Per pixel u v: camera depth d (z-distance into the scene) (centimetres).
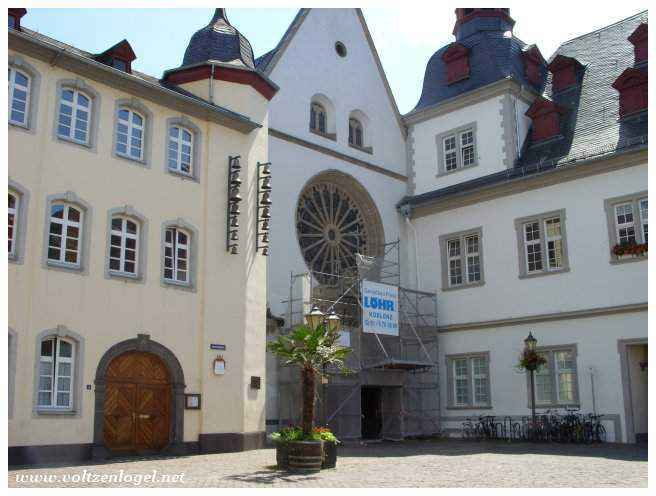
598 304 2398
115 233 1827
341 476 1363
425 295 2873
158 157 1942
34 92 1705
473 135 2962
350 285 2681
